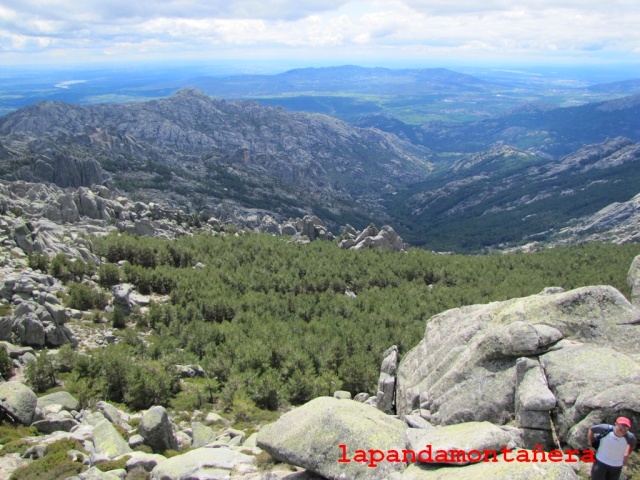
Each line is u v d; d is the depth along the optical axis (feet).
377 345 225.35
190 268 353.31
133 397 155.02
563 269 436.35
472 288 365.61
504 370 87.86
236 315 279.49
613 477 58.18
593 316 88.99
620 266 427.33
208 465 82.69
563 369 77.41
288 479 73.31
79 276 280.92
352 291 374.43
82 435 105.70
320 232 635.66
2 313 199.00
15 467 91.61
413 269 419.54
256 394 172.76
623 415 66.23
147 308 272.51
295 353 208.13
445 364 103.19
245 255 417.49
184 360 206.90
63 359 173.78
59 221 406.21
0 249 271.69
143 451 103.09
